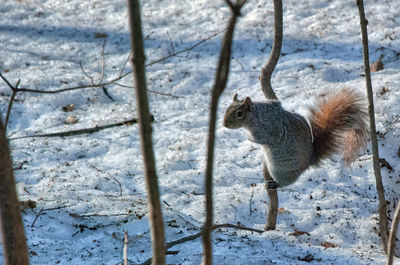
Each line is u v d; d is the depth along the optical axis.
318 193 9.59
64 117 12.39
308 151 7.34
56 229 6.95
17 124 12.09
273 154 7.23
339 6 16.48
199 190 9.62
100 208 7.75
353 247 8.12
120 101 13.20
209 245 2.45
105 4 17.92
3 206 2.82
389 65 13.44
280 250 6.46
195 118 12.20
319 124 7.55
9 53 15.09
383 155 10.38
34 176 9.81
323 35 15.19
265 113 7.03
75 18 17.11
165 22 16.64
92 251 6.32
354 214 9.00
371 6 16.19
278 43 7.54
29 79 13.69
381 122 10.95
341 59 14.00
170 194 9.43
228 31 2.12
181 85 13.67
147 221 7.20
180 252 6.16
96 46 15.68
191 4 17.55
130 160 10.60
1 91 13.09
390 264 3.50
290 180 7.43
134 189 9.59
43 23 16.83
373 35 14.83
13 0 18.02
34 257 5.95
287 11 16.48
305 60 14.05
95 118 12.34
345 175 10.08
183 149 11.02
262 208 9.06
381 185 7.30
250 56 14.71
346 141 7.81
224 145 11.19
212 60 14.77
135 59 2.11
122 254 6.24
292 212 9.04
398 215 3.43
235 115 6.98
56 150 10.90
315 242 8.27
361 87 12.20
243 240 6.77
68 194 8.73
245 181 9.94
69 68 14.50
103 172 10.09
